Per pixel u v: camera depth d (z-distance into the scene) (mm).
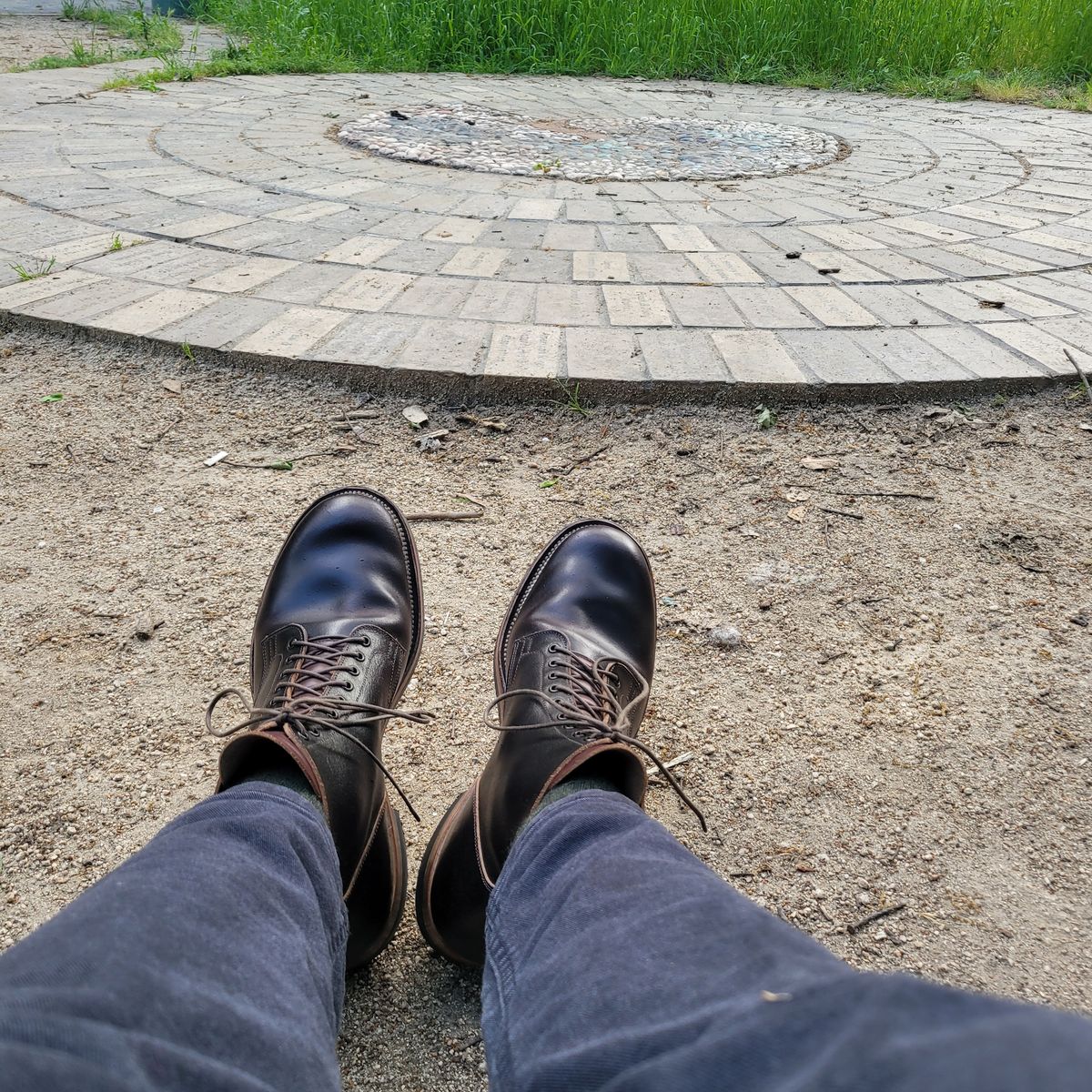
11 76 5543
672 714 1481
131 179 3580
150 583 1669
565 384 2197
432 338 2361
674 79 7000
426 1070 1009
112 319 2381
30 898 1137
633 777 1063
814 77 7062
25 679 1461
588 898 840
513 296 2643
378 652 1354
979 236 3344
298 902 847
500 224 3277
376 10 6914
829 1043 522
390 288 2652
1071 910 1194
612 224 3334
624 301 2639
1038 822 1314
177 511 1851
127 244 2904
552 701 1167
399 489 1951
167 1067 589
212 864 817
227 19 7965
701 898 784
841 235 3295
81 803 1266
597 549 1560
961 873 1238
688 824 1296
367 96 5613
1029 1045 425
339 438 2092
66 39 7336
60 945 660
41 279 2600
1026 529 1901
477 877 1062
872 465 2078
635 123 5207
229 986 694
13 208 3162
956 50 7258
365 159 4102
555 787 1070
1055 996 1087
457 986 1102
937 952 1134
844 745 1430
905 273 2926
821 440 2150
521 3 6922
